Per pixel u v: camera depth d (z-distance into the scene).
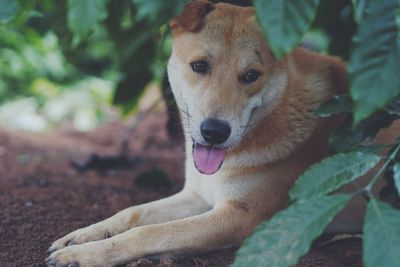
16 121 1.97
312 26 1.29
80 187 1.32
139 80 1.37
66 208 1.17
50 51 2.25
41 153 1.63
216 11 1.01
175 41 1.03
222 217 0.99
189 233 0.96
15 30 2.18
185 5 0.99
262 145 1.01
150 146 1.76
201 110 0.96
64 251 0.93
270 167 1.01
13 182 1.35
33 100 2.09
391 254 0.69
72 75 2.26
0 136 1.76
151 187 1.34
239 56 0.98
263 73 0.99
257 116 1.00
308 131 1.02
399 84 0.69
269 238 0.72
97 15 0.70
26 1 0.79
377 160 0.76
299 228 0.72
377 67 0.69
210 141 0.94
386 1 0.69
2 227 1.08
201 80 0.98
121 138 1.85
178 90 1.03
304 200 0.74
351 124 0.88
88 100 2.13
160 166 1.53
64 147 1.72
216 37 0.99
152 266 0.94
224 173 1.02
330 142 0.86
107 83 2.23
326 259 0.96
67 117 2.08
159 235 0.95
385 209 0.71
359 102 0.69
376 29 0.69
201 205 1.10
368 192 0.74
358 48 0.69
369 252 0.70
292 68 1.04
